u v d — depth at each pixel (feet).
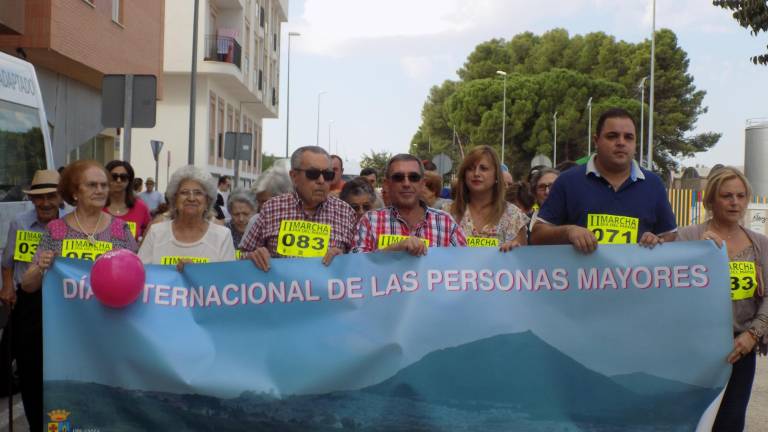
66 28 52.01
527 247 14.57
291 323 14.28
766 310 15.64
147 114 32.04
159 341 13.99
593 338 14.48
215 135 119.96
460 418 14.39
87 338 13.99
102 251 16.76
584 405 14.47
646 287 14.56
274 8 170.50
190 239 16.69
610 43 257.55
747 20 65.00
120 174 24.67
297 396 14.11
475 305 14.46
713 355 14.52
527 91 242.78
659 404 14.49
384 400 14.28
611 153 15.39
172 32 108.37
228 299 14.26
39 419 17.43
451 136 313.32
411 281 14.46
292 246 17.13
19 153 26.86
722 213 16.34
